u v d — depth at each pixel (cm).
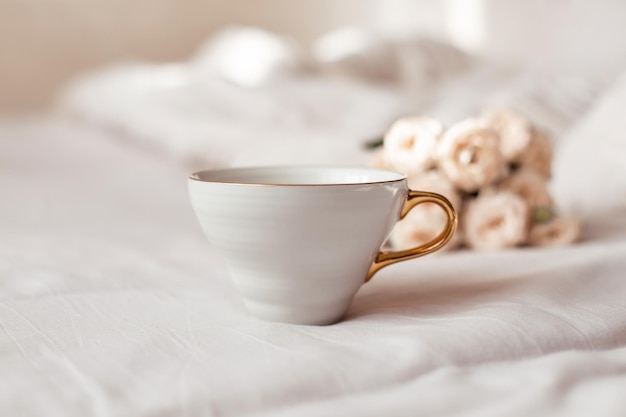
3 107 241
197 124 126
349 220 49
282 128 123
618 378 44
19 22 239
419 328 48
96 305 54
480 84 150
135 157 135
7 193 100
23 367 45
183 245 72
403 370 44
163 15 260
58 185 108
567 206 77
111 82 180
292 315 51
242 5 272
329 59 186
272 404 42
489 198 66
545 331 47
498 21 220
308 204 48
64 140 158
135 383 44
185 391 42
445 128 68
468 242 67
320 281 50
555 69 132
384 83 188
